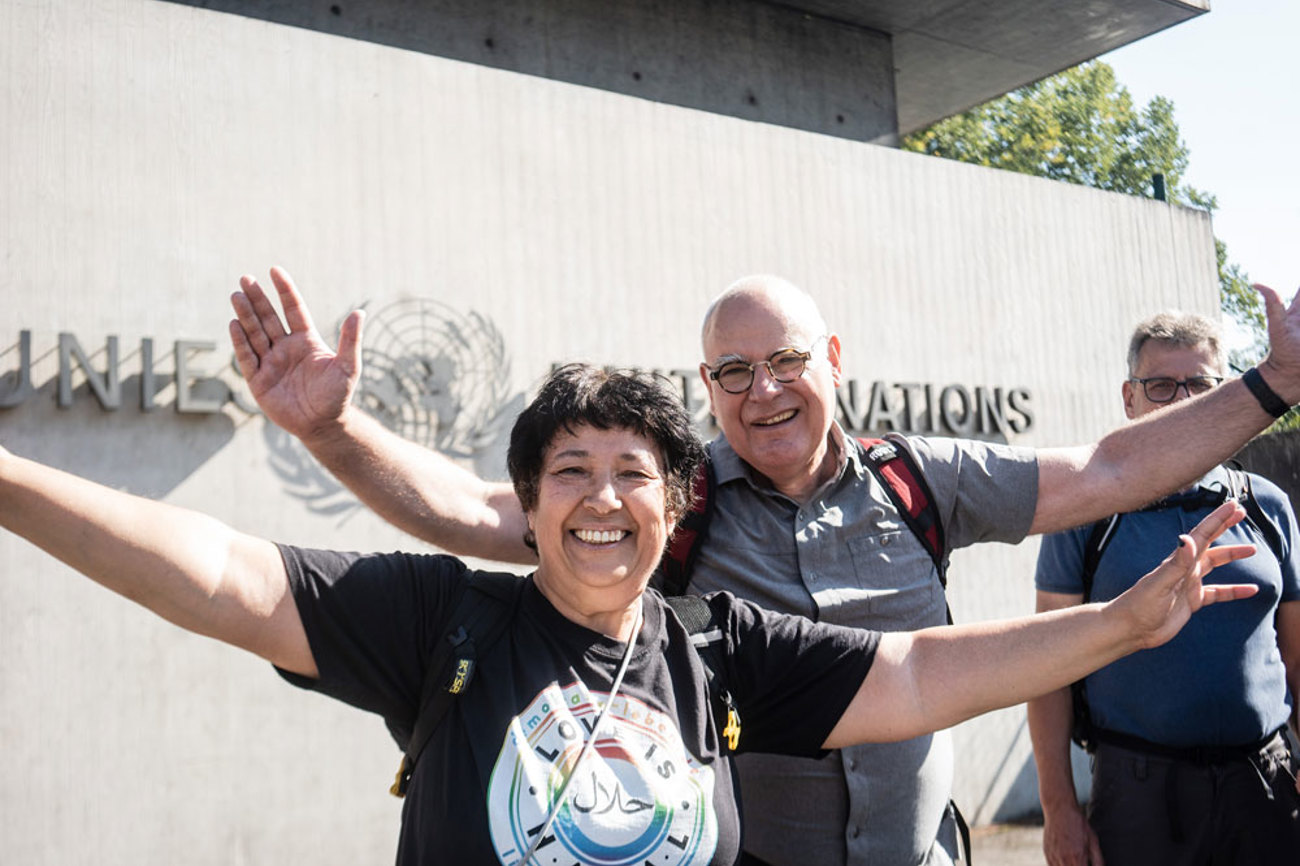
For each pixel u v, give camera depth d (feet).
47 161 17.42
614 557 5.93
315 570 5.71
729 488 8.41
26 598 16.85
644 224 23.17
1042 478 8.37
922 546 8.36
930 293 27.09
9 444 16.80
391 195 20.27
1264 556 9.91
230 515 18.30
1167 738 9.76
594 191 22.57
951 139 89.86
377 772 19.48
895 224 26.81
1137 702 9.86
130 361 17.71
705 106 31.65
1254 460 30.66
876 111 34.73
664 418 6.12
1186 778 9.70
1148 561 9.87
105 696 17.28
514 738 5.55
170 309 18.10
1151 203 31.48
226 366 18.43
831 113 33.94
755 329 8.13
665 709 5.88
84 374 17.34
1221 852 9.67
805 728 6.31
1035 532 8.46
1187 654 9.71
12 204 17.11
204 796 17.92
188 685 17.92
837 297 25.67
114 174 17.88
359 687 5.71
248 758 18.33
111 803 17.19
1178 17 33.94
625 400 6.03
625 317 22.67
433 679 5.72
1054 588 10.39
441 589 5.99
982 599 27.20
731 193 24.43
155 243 18.08
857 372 25.73
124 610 17.52
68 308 17.35
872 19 34.19
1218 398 8.03
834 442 8.50
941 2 33.04
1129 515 10.03
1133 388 10.46
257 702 18.47
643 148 23.35
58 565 17.10
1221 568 9.74
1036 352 28.66
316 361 6.82
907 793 8.07
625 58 30.55
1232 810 9.66
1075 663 6.10
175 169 18.35
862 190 26.37
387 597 5.81
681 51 31.45
